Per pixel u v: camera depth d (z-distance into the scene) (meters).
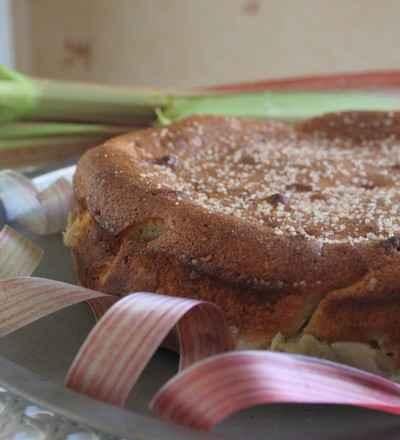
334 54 1.27
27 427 0.41
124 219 0.49
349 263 0.46
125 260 0.49
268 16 1.29
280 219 0.48
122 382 0.40
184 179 0.53
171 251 0.47
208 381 0.38
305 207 0.51
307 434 0.42
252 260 0.46
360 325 0.46
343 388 0.40
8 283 0.46
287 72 1.31
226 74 1.36
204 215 0.47
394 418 0.43
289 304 0.46
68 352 0.47
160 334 0.41
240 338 0.46
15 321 0.45
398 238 0.47
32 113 0.74
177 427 0.37
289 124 0.66
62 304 0.45
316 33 1.27
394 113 0.65
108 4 1.36
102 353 0.41
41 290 0.45
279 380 0.39
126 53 1.39
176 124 0.61
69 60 1.42
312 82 0.95
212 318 0.43
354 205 0.51
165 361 0.46
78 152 0.76
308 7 1.25
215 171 0.56
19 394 0.39
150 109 0.79
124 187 0.49
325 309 0.46
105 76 1.42
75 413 0.38
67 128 0.76
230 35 1.33
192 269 0.47
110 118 0.78
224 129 0.62
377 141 0.63
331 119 0.65
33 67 1.42
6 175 0.61
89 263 0.51
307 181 0.55
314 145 0.63
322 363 0.41
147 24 1.36
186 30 1.35
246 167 0.57
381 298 0.45
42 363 0.46
